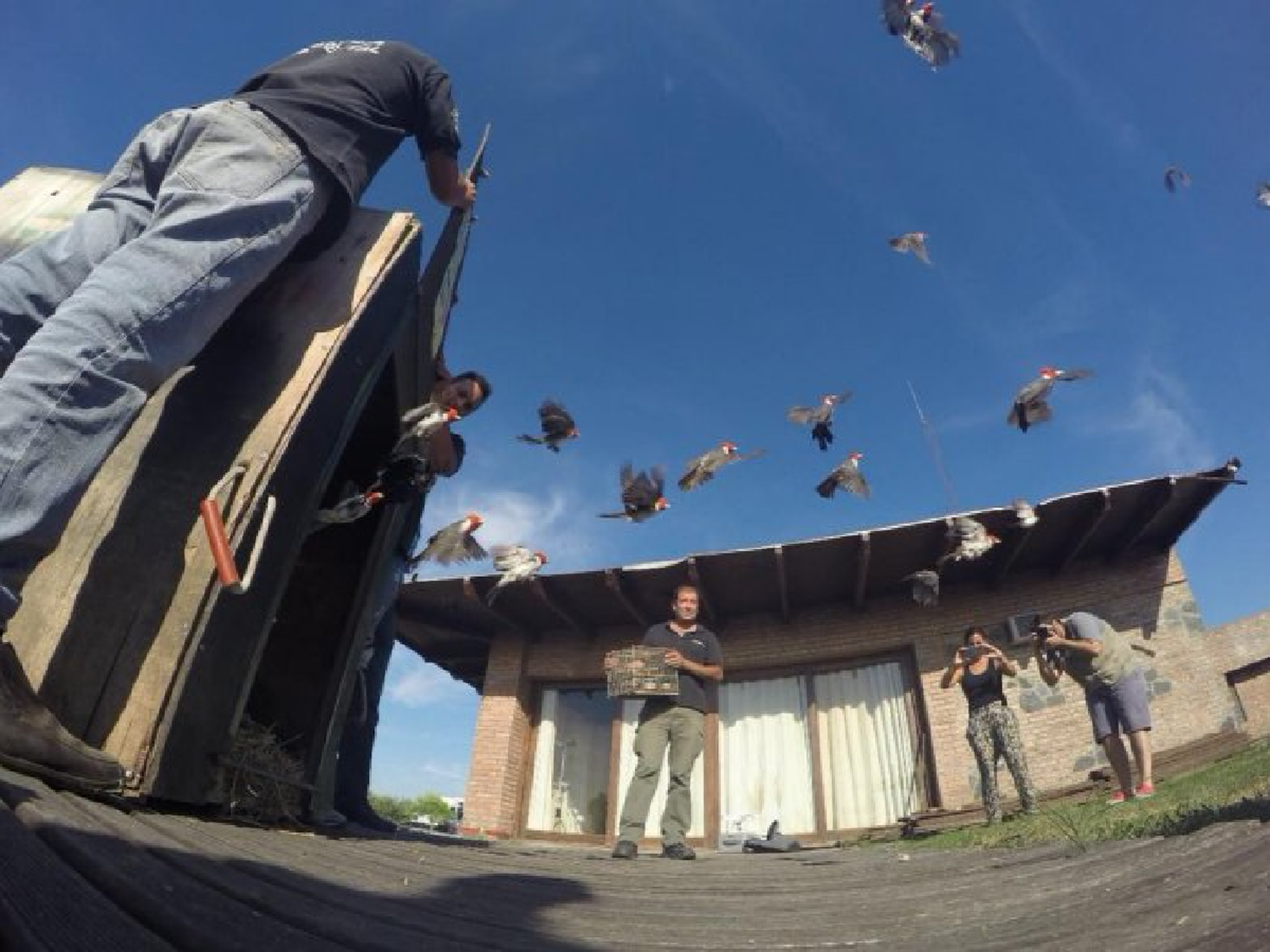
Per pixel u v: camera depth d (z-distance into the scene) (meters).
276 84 2.36
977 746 7.32
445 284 3.62
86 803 1.56
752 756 11.31
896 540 10.16
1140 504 9.75
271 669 3.19
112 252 2.06
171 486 2.14
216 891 1.01
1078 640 6.02
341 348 2.56
